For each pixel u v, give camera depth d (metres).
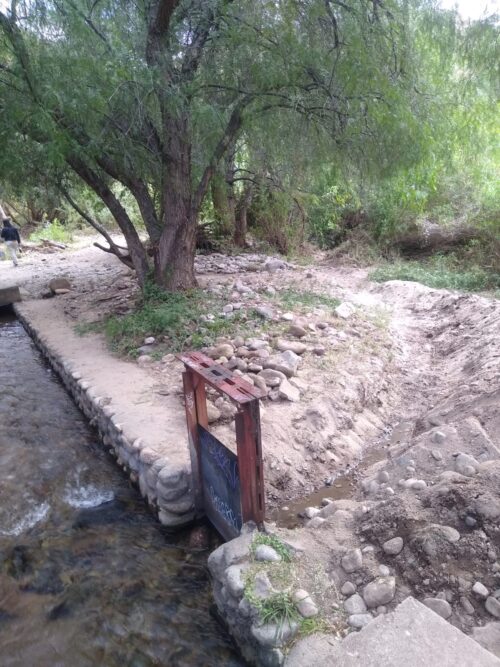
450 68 8.47
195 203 8.35
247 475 3.31
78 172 7.83
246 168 11.38
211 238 14.11
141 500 4.63
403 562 2.93
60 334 8.26
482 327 7.18
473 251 12.14
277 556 3.12
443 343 7.48
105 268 13.73
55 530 4.26
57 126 6.58
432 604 2.70
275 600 2.81
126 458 4.93
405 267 12.10
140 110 6.65
